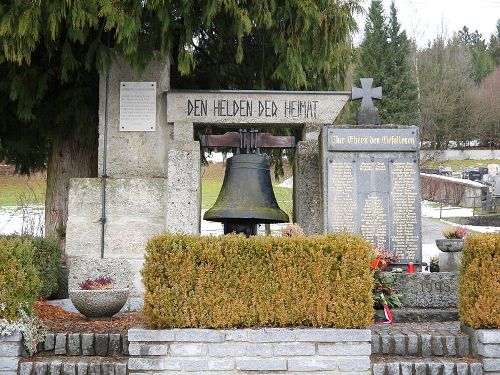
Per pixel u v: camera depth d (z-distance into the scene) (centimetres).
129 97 883
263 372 501
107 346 550
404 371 520
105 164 874
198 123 878
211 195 2719
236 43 966
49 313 706
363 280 520
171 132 880
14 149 1034
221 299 518
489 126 5222
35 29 699
